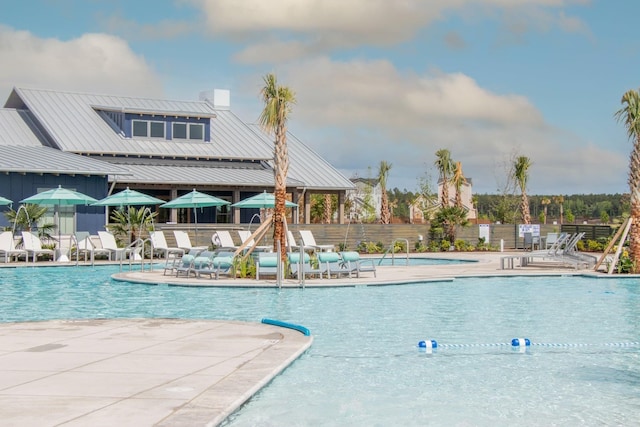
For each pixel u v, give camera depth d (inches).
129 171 1445.6
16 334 459.2
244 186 1663.4
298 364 398.6
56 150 1572.3
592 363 418.9
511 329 540.4
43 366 358.3
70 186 1392.7
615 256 977.5
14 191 1337.4
